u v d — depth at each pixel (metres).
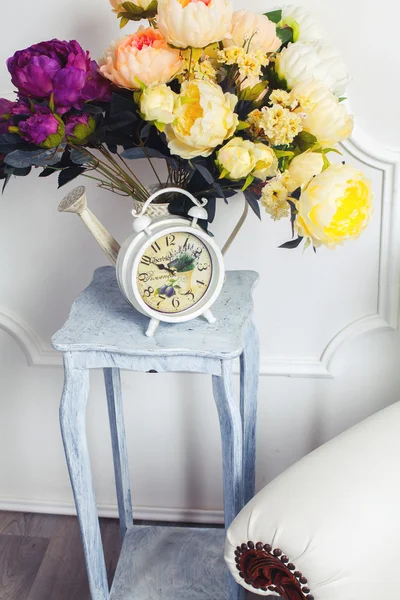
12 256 2.18
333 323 2.16
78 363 1.76
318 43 1.66
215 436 2.32
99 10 1.96
